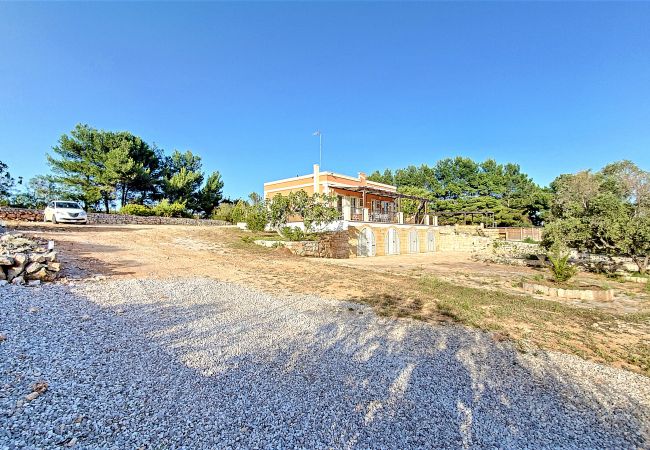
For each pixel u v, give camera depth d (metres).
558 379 4.50
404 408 3.59
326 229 20.58
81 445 2.60
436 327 6.34
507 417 3.55
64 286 6.94
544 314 7.62
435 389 4.04
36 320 4.86
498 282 12.57
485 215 44.88
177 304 6.71
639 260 15.34
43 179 32.38
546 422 3.51
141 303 6.49
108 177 29.58
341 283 10.14
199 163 40.84
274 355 4.68
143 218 27.52
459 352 5.21
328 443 2.94
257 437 2.93
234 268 11.45
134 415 3.04
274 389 3.75
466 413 3.58
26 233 12.63
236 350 4.74
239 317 6.29
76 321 5.07
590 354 5.48
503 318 7.17
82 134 30.27
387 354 5.00
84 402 3.13
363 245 23.52
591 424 3.53
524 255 23.27
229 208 36.56
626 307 9.12
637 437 3.36
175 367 4.04
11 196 29.88
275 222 19.50
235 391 3.64
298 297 8.21
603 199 15.19
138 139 32.97
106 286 7.39
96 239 14.38
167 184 34.88
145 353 4.32
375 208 31.53
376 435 3.10
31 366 3.60
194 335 5.15
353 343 5.36
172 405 3.26
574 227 14.64
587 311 8.21
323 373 4.25
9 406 2.90
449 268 16.89
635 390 4.31
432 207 47.41
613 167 35.38
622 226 14.04
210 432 2.93
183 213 34.03
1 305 5.23
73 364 3.77
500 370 4.66
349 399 3.69
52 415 2.88
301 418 3.26
